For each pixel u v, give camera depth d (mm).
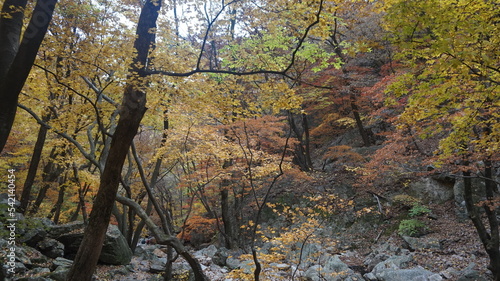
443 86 5445
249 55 8734
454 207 12555
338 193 15461
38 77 6633
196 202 17562
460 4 4777
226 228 14820
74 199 13703
